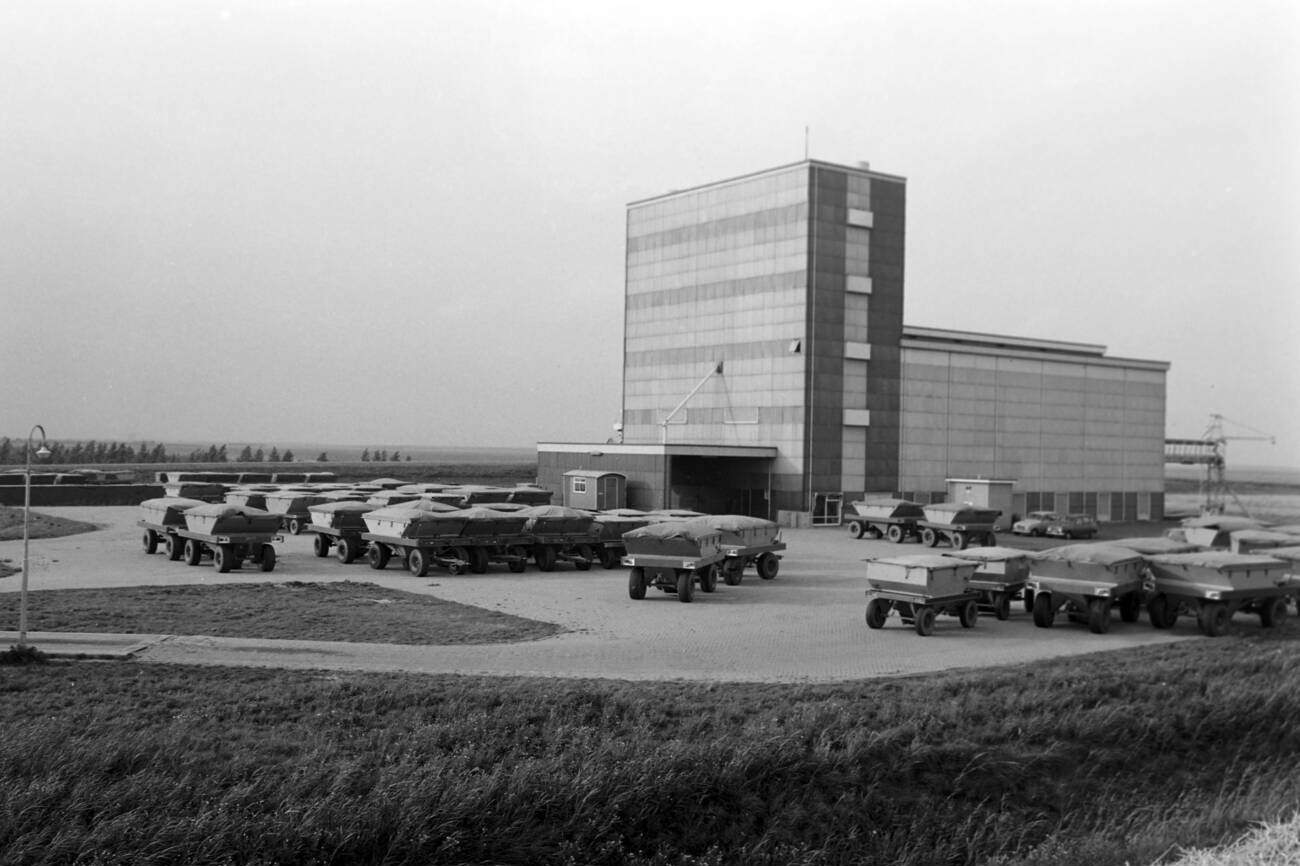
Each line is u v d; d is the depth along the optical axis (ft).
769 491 225.35
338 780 51.01
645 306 259.80
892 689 72.64
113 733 55.83
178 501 138.10
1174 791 65.62
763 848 53.42
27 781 49.26
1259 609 108.58
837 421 223.10
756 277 231.09
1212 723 72.43
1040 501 254.68
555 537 137.59
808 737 61.31
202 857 45.55
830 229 222.07
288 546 156.25
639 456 219.20
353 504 141.79
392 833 48.83
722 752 57.52
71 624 84.28
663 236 254.88
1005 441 248.11
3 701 61.87
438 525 128.36
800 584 129.08
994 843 57.21
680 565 111.75
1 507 208.03
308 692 65.21
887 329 229.86
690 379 246.47
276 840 47.09
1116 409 268.82
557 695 65.77
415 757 55.11
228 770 52.65
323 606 98.73
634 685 70.44
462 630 89.35
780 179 226.38
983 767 62.39
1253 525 159.63
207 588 107.45
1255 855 48.08
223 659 74.33
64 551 143.13
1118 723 70.13
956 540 173.99
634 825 52.95
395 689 66.28
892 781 60.18
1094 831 58.75
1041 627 103.96
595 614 102.06
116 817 47.44
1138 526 252.01
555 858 50.03
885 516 188.14
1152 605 105.81
